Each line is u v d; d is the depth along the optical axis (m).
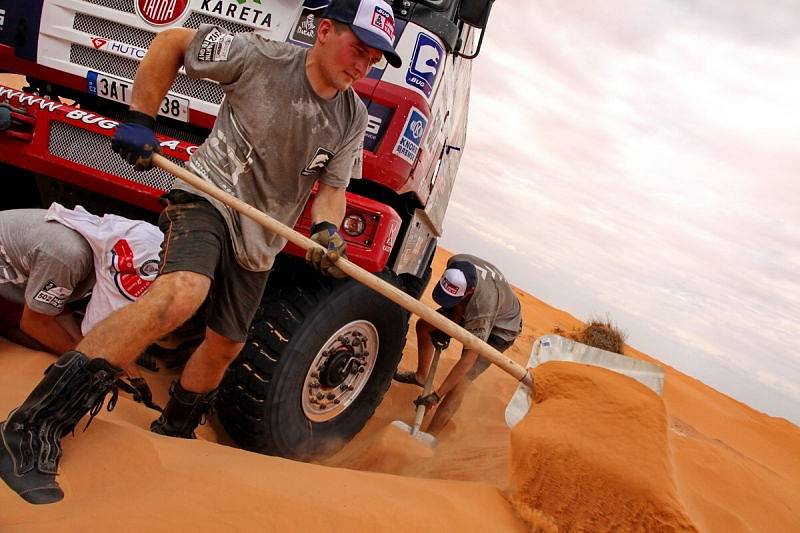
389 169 3.86
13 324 3.58
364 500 2.43
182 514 2.08
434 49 3.96
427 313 2.83
